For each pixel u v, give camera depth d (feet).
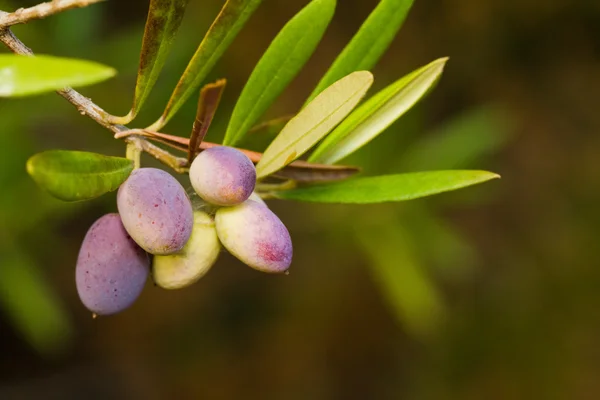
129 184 1.30
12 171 1.91
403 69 4.18
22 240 2.19
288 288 4.24
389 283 2.19
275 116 3.81
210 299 4.17
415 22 4.28
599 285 4.28
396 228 2.24
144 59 1.31
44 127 2.21
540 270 4.33
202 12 2.85
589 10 4.36
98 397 3.96
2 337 3.81
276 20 3.82
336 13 4.15
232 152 1.32
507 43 4.41
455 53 4.33
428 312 2.21
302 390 4.21
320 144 1.44
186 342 4.12
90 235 1.35
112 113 1.98
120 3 3.34
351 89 1.32
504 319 4.23
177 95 1.33
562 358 4.20
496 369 4.21
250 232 1.33
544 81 4.51
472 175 1.41
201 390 4.09
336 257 3.90
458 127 2.20
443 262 2.37
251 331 4.21
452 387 4.20
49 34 2.02
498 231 4.40
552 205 4.45
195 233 1.35
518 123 4.44
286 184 1.46
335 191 1.44
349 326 4.28
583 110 4.54
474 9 4.32
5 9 1.75
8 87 1.14
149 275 1.42
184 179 1.98
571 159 4.51
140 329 4.06
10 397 3.84
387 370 4.31
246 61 3.73
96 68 1.14
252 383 4.17
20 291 2.08
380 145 2.14
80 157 1.24
